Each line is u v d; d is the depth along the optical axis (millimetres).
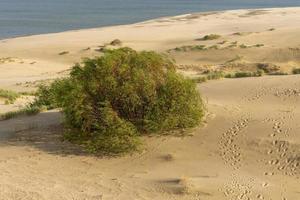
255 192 11055
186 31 54000
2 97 24594
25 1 138000
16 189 11523
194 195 11016
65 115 14914
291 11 72188
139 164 12898
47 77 34562
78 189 11555
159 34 52625
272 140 13219
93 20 90250
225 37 46125
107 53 15117
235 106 16047
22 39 56750
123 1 135125
